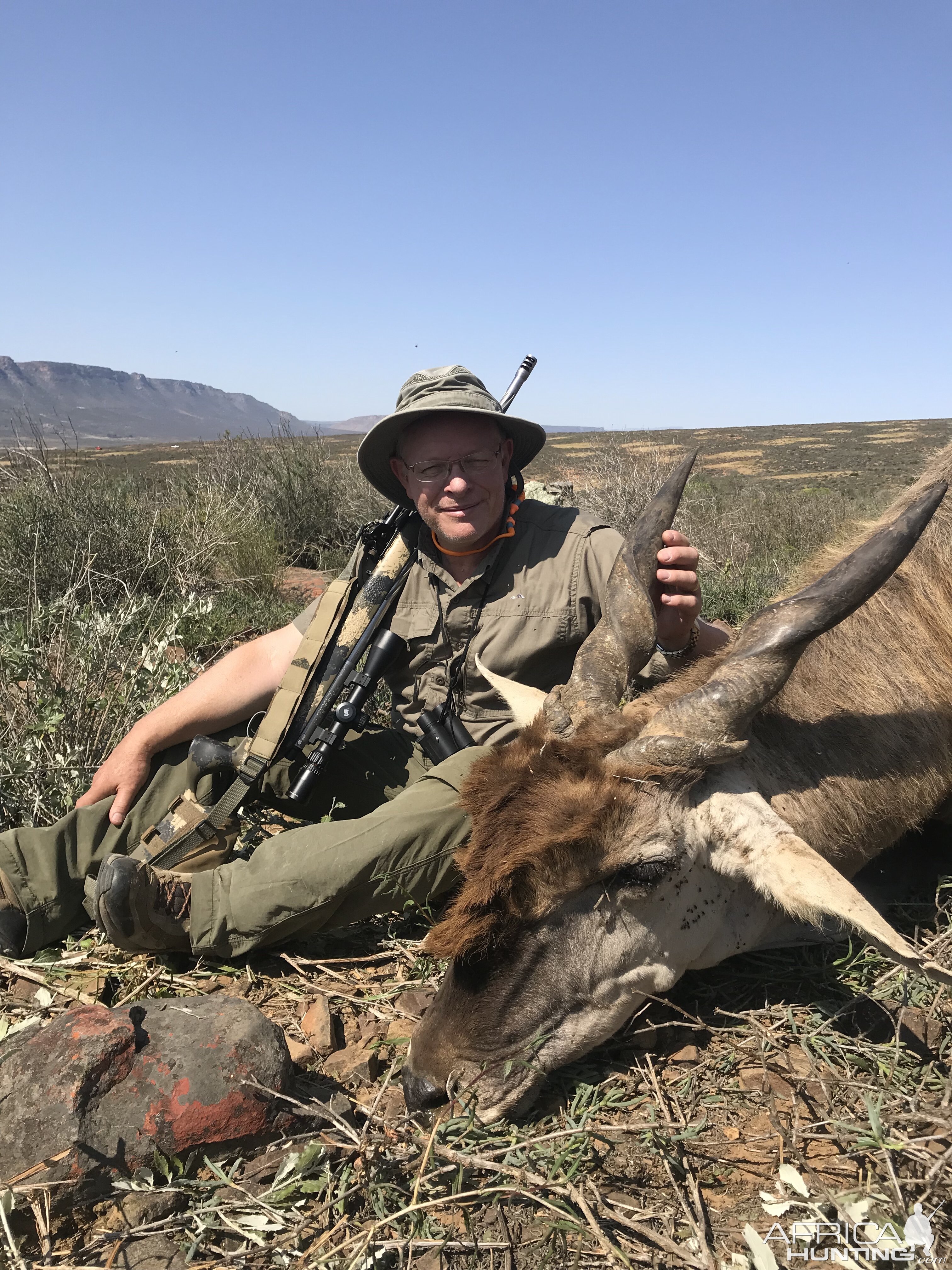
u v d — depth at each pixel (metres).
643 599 1.17
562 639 1.42
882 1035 1.11
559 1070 1.08
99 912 1.17
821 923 1.10
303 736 1.38
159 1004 0.98
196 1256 0.84
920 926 1.33
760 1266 0.77
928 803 1.27
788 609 1.05
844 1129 0.92
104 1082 0.89
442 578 1.43
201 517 3.79
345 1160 0.92
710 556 4.31
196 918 1.21
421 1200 0.89
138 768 1.37
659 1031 1.13
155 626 2.29
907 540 1.03
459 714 1.47
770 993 1.19
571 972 1.03
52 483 3.47
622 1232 0.85
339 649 1.41
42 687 1.69
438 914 1.36
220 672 1.44
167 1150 0.89
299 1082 1.05
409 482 1.41
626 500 4.90
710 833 1.06
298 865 1.21
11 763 1.54
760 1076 1.05
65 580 2.96
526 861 0.97
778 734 1.18
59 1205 0.85
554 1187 0.86
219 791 1.42
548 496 4.70
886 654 1.29
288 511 5.12
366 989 1.23
